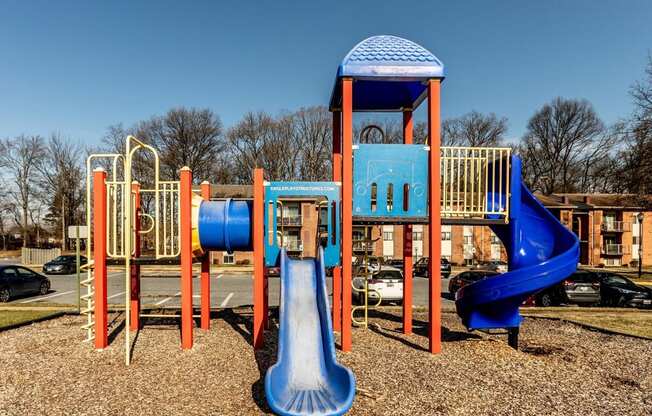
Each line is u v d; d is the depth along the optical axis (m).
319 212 8.58
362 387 5.60
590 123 58.09
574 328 9.88
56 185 53.28
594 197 43.31
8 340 8.09
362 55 7.38
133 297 9.02
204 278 9.34
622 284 15.68
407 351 7.43
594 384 5.91
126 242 6.69
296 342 5.95
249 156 56.16
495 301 7.36
